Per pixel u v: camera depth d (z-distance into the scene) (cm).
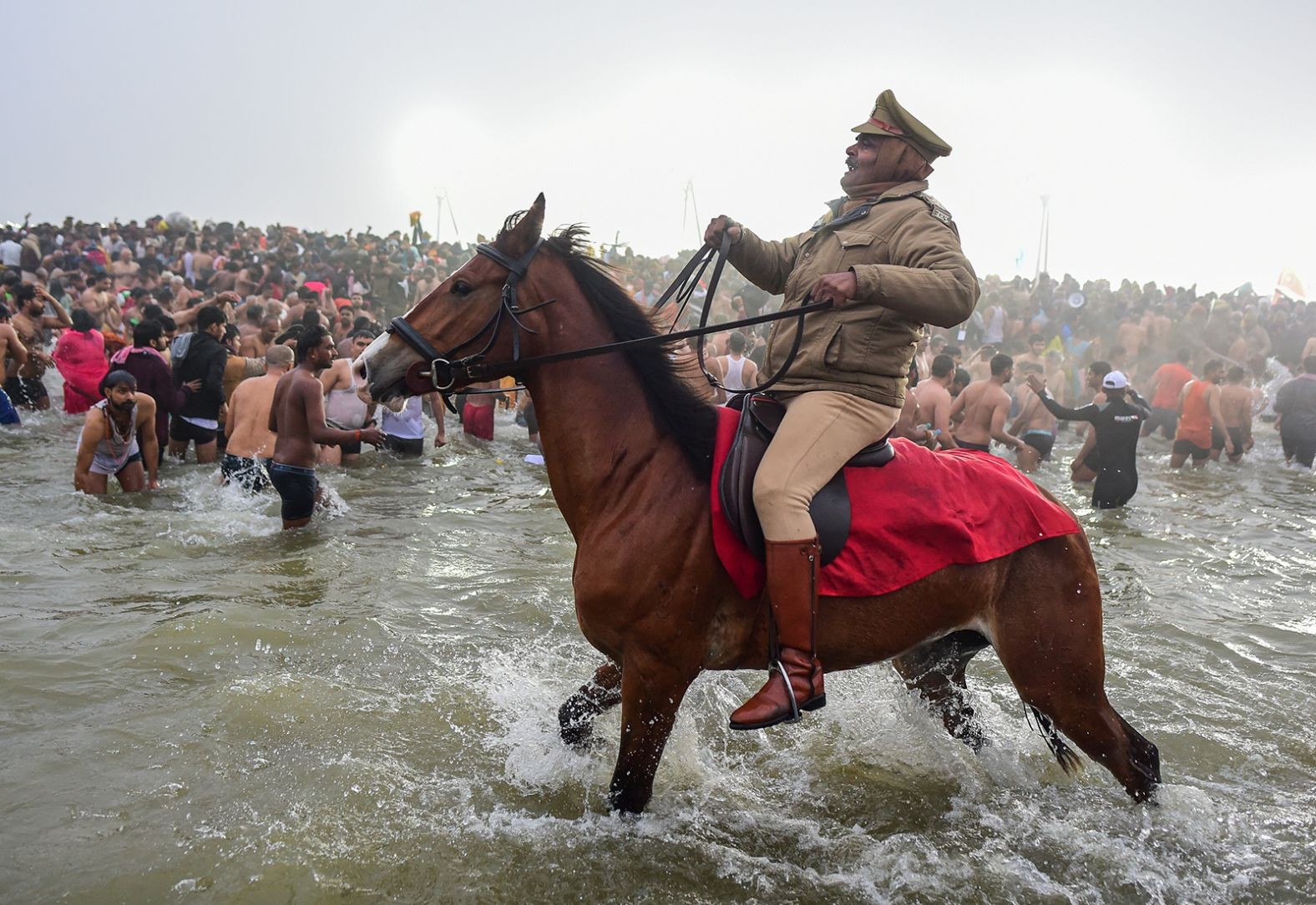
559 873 330
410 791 375
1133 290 2319
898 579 341
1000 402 1009
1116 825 373
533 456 1197
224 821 347
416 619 572
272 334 1215
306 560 669
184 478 956
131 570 632
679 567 332
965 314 327
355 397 1092
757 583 335
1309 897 333
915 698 423
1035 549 358
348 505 869
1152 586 690
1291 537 868
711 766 416
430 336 341
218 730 414
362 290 2227
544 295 346
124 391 847
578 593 342
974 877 340
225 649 502
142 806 355
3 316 1261
